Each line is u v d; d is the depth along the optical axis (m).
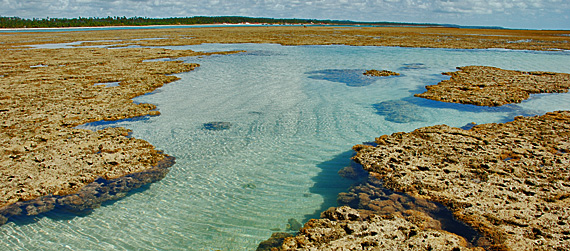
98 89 18.00
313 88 18.95
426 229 6.07
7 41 50.94
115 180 8.55
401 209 6.82
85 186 8.20
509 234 5.78
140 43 46.91
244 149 10.80
